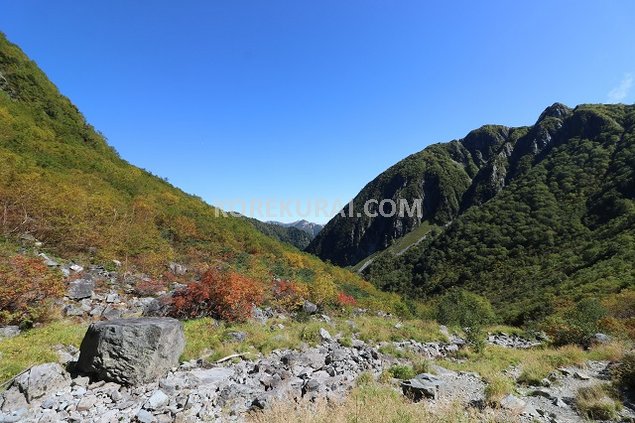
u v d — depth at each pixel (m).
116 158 44.59
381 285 104.56
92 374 7.62
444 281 84.50
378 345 14.25
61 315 12.15
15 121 30.84
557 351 15.41
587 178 102.19
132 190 33.69
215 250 29.59
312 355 10.73
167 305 14.63
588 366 12.31
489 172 176.62
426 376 9.79
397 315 27.98
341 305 24.36
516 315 36.81
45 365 7.04
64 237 19.03
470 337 16.95
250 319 15.38
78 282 14.25
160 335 8.09
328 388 8.26
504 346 18.47
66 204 21.31
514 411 7.40
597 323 21.27
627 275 39.59
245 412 6.90
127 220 25.48
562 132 147.12
